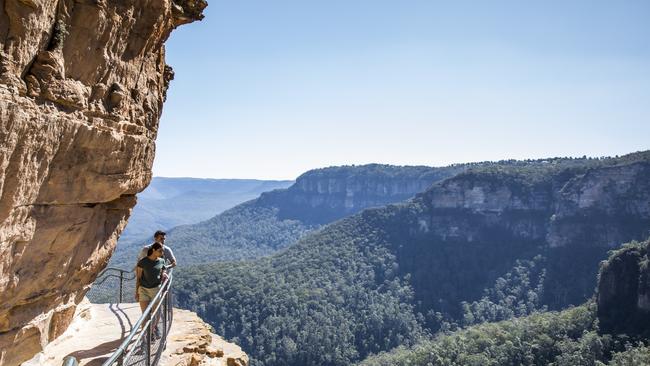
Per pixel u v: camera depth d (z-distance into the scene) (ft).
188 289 530.68
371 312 524.11
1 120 18.75
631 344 274.77
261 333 456.04
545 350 298.35
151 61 34.50
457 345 328.08
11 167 20.74
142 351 34.47
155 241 42.04
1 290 24.45
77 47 24.48
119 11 26.76
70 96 23.99
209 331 55.42
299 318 475.72
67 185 26.48
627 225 529.04
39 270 27.58
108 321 45.55
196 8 38.68
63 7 23.02
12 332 28.25
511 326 344.08
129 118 31.19
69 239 29.04
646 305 291.58
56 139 23.50
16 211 22.61
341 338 449.06
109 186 30.73
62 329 36.04
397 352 403.95
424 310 554.46
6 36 19.94
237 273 555.69
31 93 21.61
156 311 33.65
